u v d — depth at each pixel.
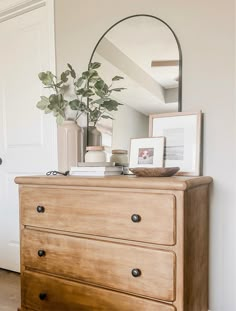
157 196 1.24
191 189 1.31
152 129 1.78
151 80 1.80
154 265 1.25
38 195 1.58
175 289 1.21
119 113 1.90
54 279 1.53
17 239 2.50
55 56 2.18
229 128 1.58
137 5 1.84
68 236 1.48
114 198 1.34
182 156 1.67
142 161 1.75
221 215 1.60
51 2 2.18
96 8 1.99
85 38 2.04
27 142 2.43
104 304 1.37
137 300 1.29
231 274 1.58
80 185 1.43
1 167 2.60
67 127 1.93
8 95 2.54
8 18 2.48
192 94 1.68
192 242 1.33
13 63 2.50
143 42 1.83
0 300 2.01
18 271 2.49
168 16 1.74
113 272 1.35
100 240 1.39
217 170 1.61
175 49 1.73
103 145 1.97
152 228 1.25
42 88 2.32
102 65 1.96
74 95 2.09
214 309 1.61
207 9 1.62
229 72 1.58
